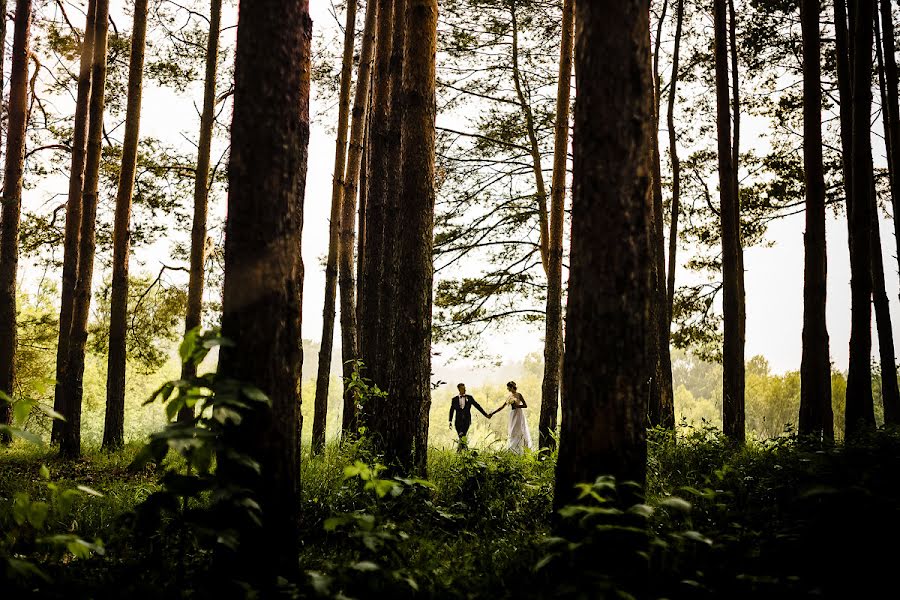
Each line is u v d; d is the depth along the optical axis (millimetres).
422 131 6992
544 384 11867
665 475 7293
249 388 3221
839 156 17016
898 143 11680
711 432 9336
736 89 15391
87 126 12844
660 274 14062
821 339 10117
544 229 16875
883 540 3709
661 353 13867
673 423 13688
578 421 3748
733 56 15383
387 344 8305
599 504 3600
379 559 3822
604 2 3781
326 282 11734
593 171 3771
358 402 7172
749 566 3688
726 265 12047
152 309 17703
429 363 6902
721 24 12695
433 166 7051
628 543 3521
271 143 3607
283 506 3533
